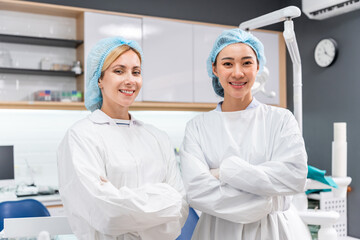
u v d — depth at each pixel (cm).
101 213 128
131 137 153
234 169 145
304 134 456
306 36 452
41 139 399
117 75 147
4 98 370
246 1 485
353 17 393
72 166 136
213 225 160
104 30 377
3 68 347
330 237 199
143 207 126
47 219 156
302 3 432
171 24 408
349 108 398
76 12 379
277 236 153
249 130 164
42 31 385
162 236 136
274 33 464
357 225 389
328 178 211
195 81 421
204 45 427
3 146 348
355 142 391
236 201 146
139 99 390
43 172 397
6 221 152
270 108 168
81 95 374
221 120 167
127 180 143
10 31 372
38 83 385
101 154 142
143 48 393
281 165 147
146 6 432
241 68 158
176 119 458
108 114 155
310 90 447
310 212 202
